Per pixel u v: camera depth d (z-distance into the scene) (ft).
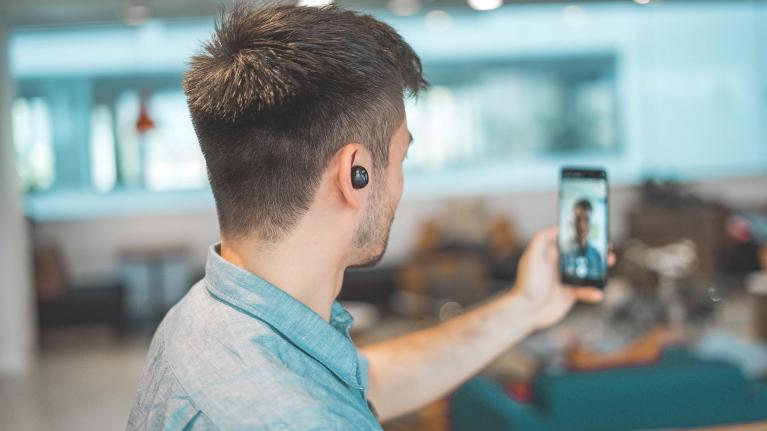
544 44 31.63
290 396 2.23
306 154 2.50
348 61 2.50
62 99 29.48
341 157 2.53
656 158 32.17
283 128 2.48
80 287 27.55
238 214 2.57
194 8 24.13
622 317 21.94
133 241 29.60
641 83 32.01
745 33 32.07
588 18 31.68
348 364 2.54
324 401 2.31
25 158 29.32
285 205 2.53
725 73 32.14
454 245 27.68
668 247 24.50
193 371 2.36
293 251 2.57
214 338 2.41
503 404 10.82
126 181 29.84
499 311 4.17
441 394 4.07
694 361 11.12
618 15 31.78
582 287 4.10
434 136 31.37
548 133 31.86
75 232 29.30
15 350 22.25
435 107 31.35
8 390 20.02
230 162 2.54
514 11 31.35
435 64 31.24
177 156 29.94
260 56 2.50
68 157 29.55
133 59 29.60
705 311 22.53
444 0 25.32
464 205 28.58
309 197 2.53
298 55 2.47
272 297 2.48
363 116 2.54
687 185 31.63
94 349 23.93
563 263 4.10
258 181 2.52
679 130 32.19
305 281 2.60
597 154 32.07
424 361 4.05
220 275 2.54
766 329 20.99
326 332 2.52
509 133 31.73
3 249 22.24
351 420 2.35
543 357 17.22
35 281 26.00
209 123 2.55
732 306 24.95
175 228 29.81
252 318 2.45
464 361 4.09
